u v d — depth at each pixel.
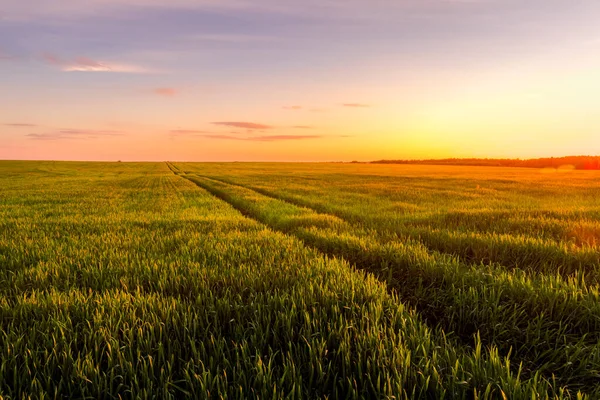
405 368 2.69
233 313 3.82
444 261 6.00
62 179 50.00
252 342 3.16
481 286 4.71
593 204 16.62
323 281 4.86
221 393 2.54
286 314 3.57
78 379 2.66
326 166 116.19
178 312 3.78
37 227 10.45
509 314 4.14
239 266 5.63
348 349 2.96
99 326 3.33
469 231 9.06
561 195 21.42
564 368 3.20
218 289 4.66
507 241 7.34
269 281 4.85
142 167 102.12
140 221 11.91
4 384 2.60
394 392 2.56
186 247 7.39
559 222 9.58
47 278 5.22
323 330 3.36
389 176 52.47
